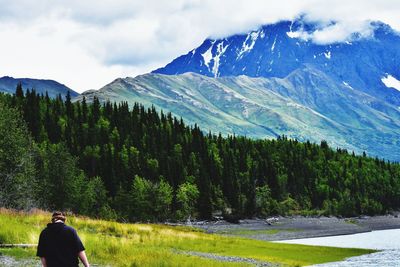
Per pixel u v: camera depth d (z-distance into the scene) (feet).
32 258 84.53
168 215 481.05
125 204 429.38
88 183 377.09
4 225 105.70
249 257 155.33
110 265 91.30
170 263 97.86
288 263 154.30
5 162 204.23
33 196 224.74
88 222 155.94
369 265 165.07
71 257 40.19
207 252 154.51
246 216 565.53
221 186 587.68
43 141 539.70
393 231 473.67
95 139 615.98
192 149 646.33
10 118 209.87
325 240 349.00
